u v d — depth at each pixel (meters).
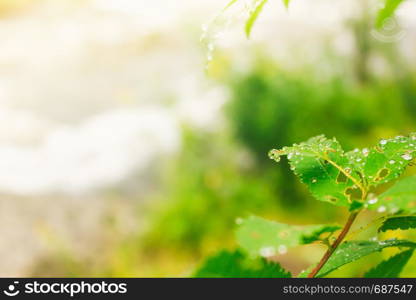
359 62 8.02
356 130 6.59
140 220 6.52
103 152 9.23
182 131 6.90
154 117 9.88
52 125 11.02
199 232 5.77
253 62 7.21
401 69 7.76
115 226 6.26
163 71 12.13
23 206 7.21
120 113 10.78
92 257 5.59
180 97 8.71
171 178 6.98
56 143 10.01
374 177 0.49
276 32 9.34
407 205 0.36
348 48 8.12
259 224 0.41
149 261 5.48
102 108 11.51
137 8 17.66
